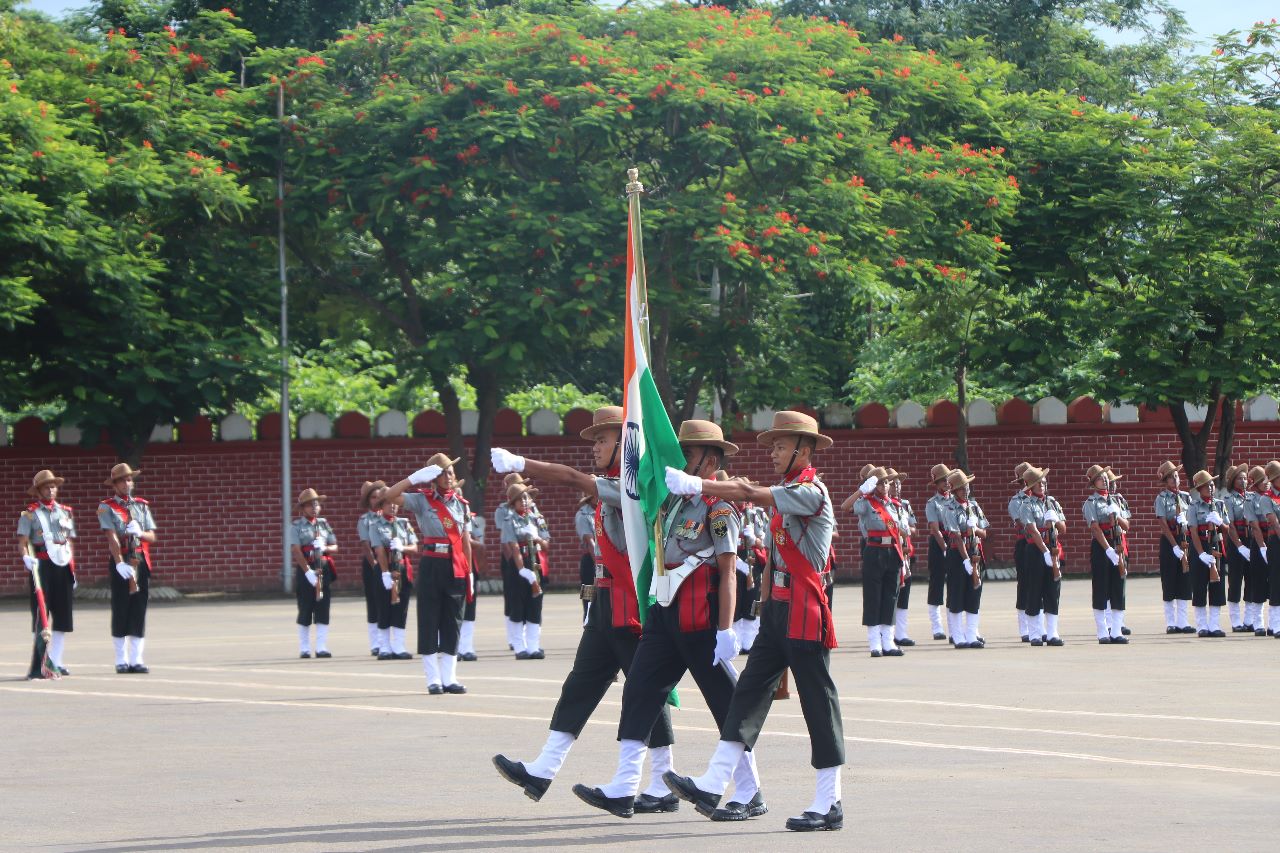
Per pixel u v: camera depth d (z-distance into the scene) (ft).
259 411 123.24
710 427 31.65
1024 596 70.03
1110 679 55.36
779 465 30.01
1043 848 26.66
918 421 114.83
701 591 30.45
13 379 97.14
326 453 109.60
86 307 98.12
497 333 94.99
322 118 100.42
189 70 106.01
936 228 103.71
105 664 64.03
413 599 99.04
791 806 31.55
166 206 99.04
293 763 37.68
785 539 29.32
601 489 31.40
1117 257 109.19
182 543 107.24
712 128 94.32
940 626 73.15
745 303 110.63
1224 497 76.95
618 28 104.17
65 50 109.70
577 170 99.14
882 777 34.83
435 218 99.86
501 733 42.75
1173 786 33.40
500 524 65.21
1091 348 117.29
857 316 142.61
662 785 31.63
